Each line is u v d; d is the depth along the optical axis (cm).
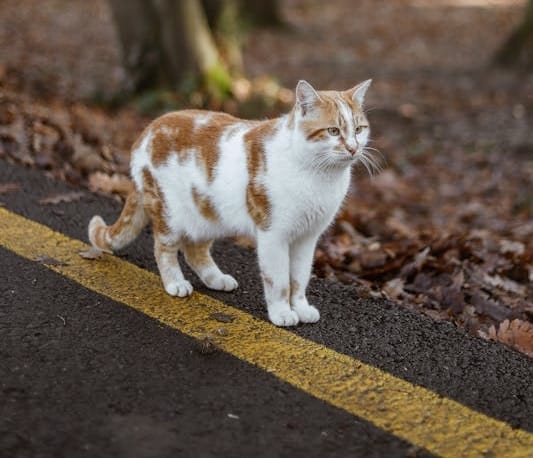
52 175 726
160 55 1324
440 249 670
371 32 2623
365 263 646
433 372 442
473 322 535
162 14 1305
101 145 882
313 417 388
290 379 421
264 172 458
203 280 536
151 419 376
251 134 471
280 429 376
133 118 1210
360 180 1123
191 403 392
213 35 1532
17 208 632
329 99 464
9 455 341
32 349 427
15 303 477
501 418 400
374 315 510
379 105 1634
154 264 566
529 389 432
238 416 384
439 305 565
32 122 870
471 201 1050
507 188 1123
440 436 380
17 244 564
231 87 1413
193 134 488
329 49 2316
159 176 498
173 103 1271
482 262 666
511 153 1322
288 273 484
